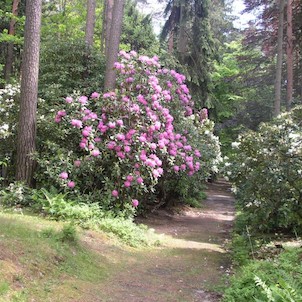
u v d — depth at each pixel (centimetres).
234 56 3212
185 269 677
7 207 870
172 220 1259
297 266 507
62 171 948
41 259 522
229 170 862
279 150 786
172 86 1293
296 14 1902
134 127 1030
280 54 1669
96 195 975
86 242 710
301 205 788
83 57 1356
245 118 2789
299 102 1750
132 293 523
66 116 999
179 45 2133
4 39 1509
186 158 1267
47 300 436
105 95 1041
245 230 903
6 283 418
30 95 963
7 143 1012
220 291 549
